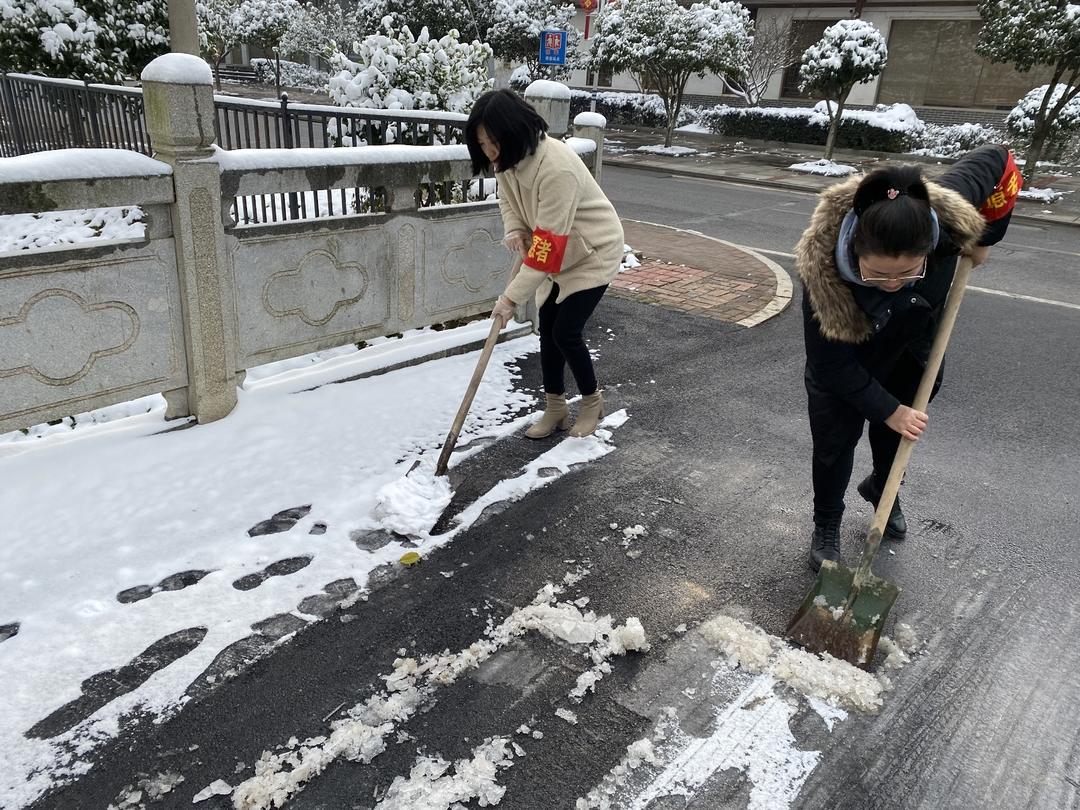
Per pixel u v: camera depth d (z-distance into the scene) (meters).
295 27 26.66
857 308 2.12
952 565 2.83
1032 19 12.61
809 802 1.83
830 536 2.72
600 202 3.14
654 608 2.50
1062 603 2.64
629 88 25.52
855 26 15.52
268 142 4.98
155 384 3.12
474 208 4.21
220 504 2.83
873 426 2.76
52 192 2.55
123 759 1.84
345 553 2.65
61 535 2.57
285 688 2.08
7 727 1.90
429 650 2.25
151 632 2.23
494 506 3.02
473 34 19.12
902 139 18.30
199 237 3.02
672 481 3.31
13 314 2.63
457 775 1.85
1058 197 13.74
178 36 6.05
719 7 17.83
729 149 19.42
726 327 5.45
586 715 2.05
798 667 2.24
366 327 3.89
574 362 3.39
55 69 8.09
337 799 1.77
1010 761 1.98
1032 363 5.12
